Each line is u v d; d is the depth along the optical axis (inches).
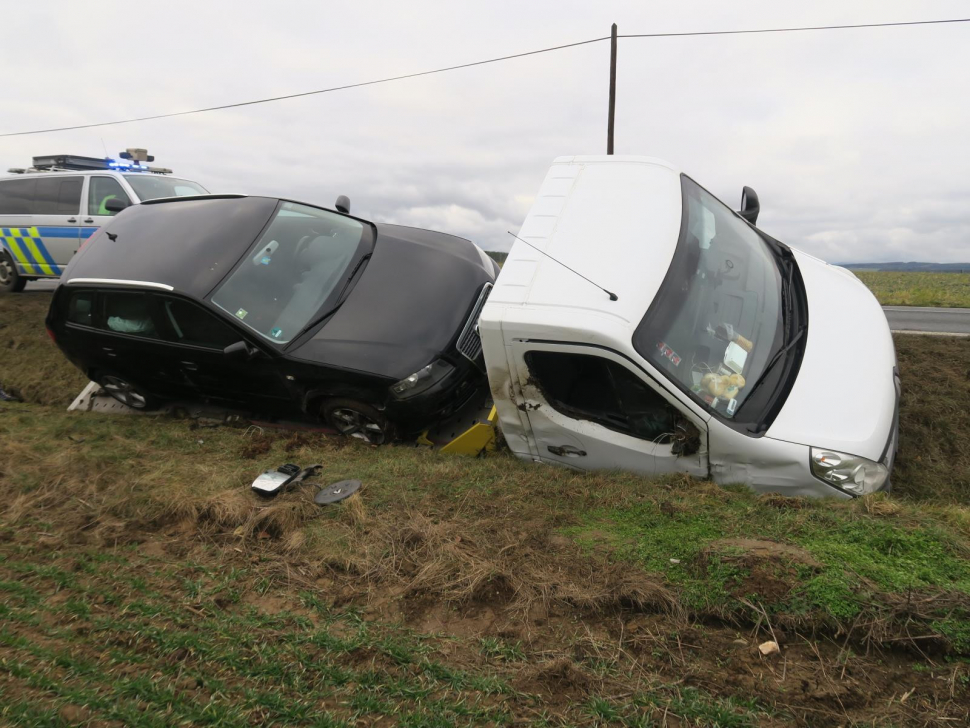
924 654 98.3
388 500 161.6
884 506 139.4
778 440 155.5
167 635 115.6
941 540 123.3
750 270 199.5
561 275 174.2
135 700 99.6
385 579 129.3
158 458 202.1
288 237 246.7
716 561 119.3
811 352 176.2
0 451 205.2
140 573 137.1
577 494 159.3
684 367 162.6
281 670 105.2
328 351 213.2
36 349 351.6
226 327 220.5
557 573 125.8
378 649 109.2
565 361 167.2
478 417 225.9
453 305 228.7
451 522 147.9
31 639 116.4
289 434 222.5
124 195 373.7
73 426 238.4
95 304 245.0
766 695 94.0
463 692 98.8
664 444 167.3
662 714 91.9
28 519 161.2
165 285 227.1
